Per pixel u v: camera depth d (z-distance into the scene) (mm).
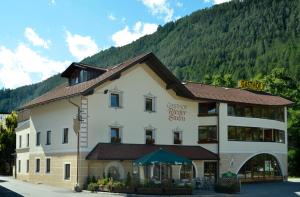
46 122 45312
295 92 71562
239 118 49906
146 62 43875
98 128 40250
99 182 36906
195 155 45531
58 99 41531
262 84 62969
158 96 45031
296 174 67250
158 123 44625
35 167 46781
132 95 42938
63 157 41438
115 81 41844
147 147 42656
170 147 44719
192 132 47656
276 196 35438
